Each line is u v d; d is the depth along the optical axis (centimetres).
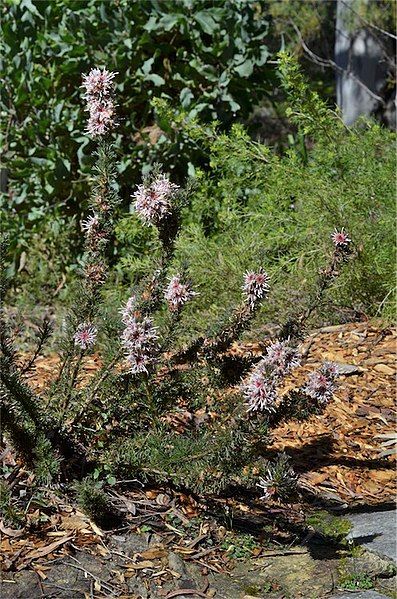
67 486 119
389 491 140
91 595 103
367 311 209
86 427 125
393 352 189
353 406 167
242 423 113
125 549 112
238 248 214
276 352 109
